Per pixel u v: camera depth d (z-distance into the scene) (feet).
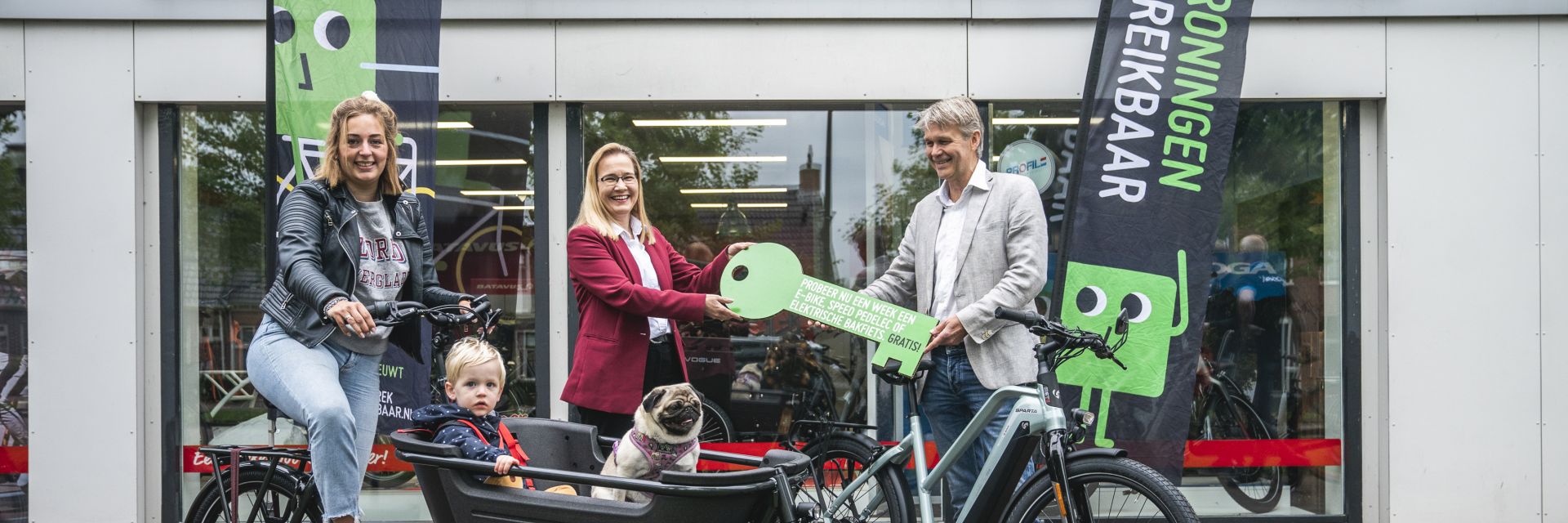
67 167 14.46
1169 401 13.62
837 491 12.23
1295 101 15.17
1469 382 14.76
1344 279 15.23
